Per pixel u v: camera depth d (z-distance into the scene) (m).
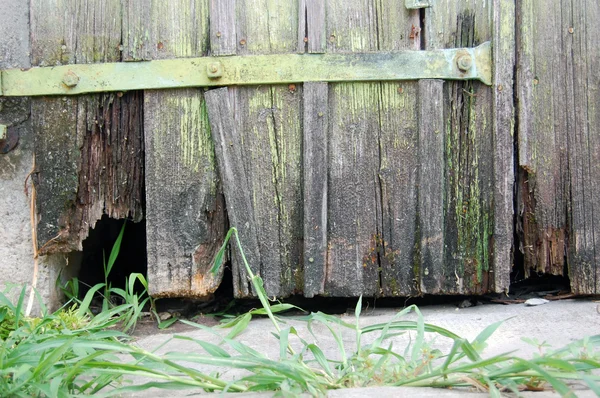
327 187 2.37
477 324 2.18
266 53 2.34
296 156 2.37
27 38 2.36
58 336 1.76
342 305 2.58
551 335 2.04
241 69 2.33
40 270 2.40
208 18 2.34
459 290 2.39
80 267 2.72
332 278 2.39
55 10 2.34
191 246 2.38
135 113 2.39
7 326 2.09
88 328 2.05
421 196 2.35
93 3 2.34
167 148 2.37
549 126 2.36
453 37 2.36
